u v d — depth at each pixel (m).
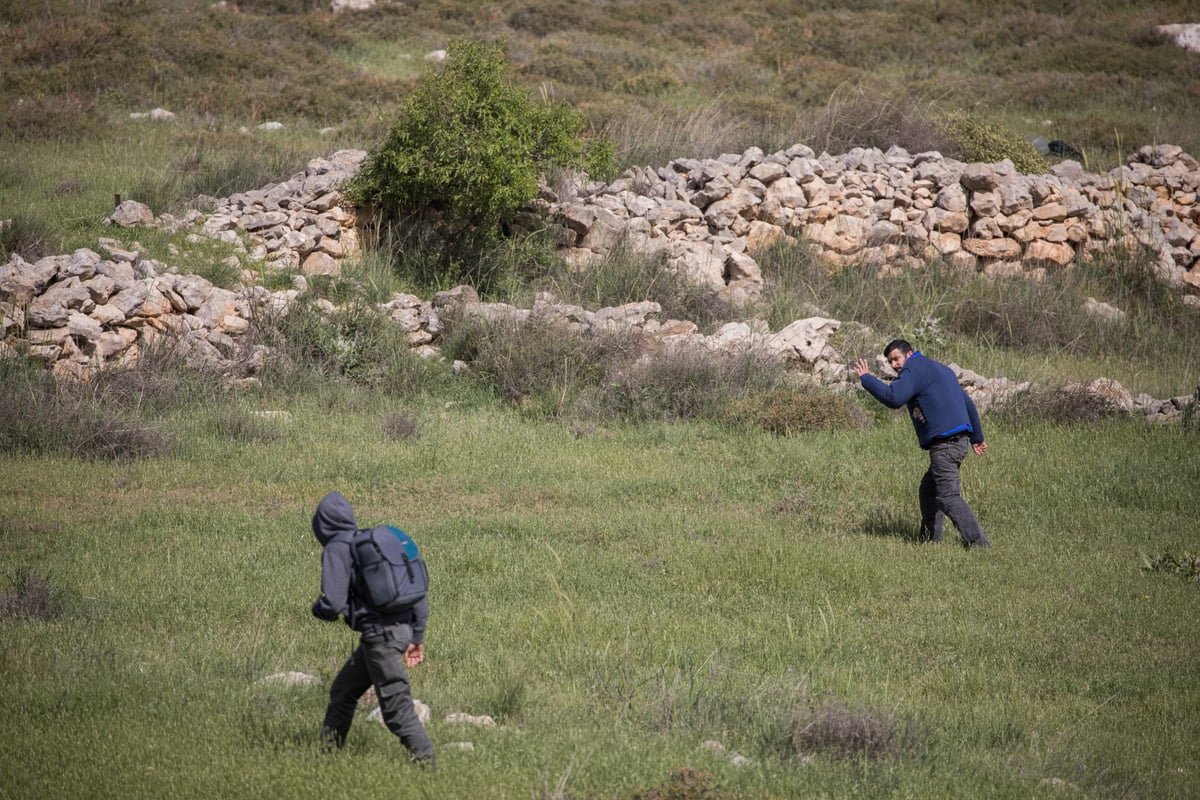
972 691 24.53
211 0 127.31
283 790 17.84
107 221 60.34
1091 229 76.62
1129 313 69.62
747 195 71.19
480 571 31.39
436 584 29.89
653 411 49.16
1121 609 29.84
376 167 62.91
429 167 60.31
